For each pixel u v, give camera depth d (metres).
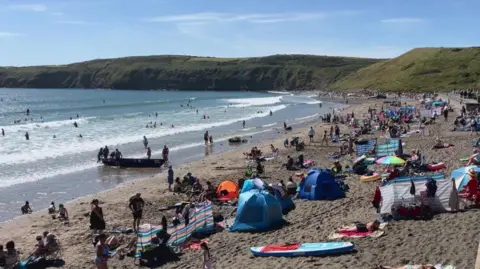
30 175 36.91
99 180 35.53
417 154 29.58
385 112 74.06
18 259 17.50
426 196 18.31
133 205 21.67
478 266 8.80
